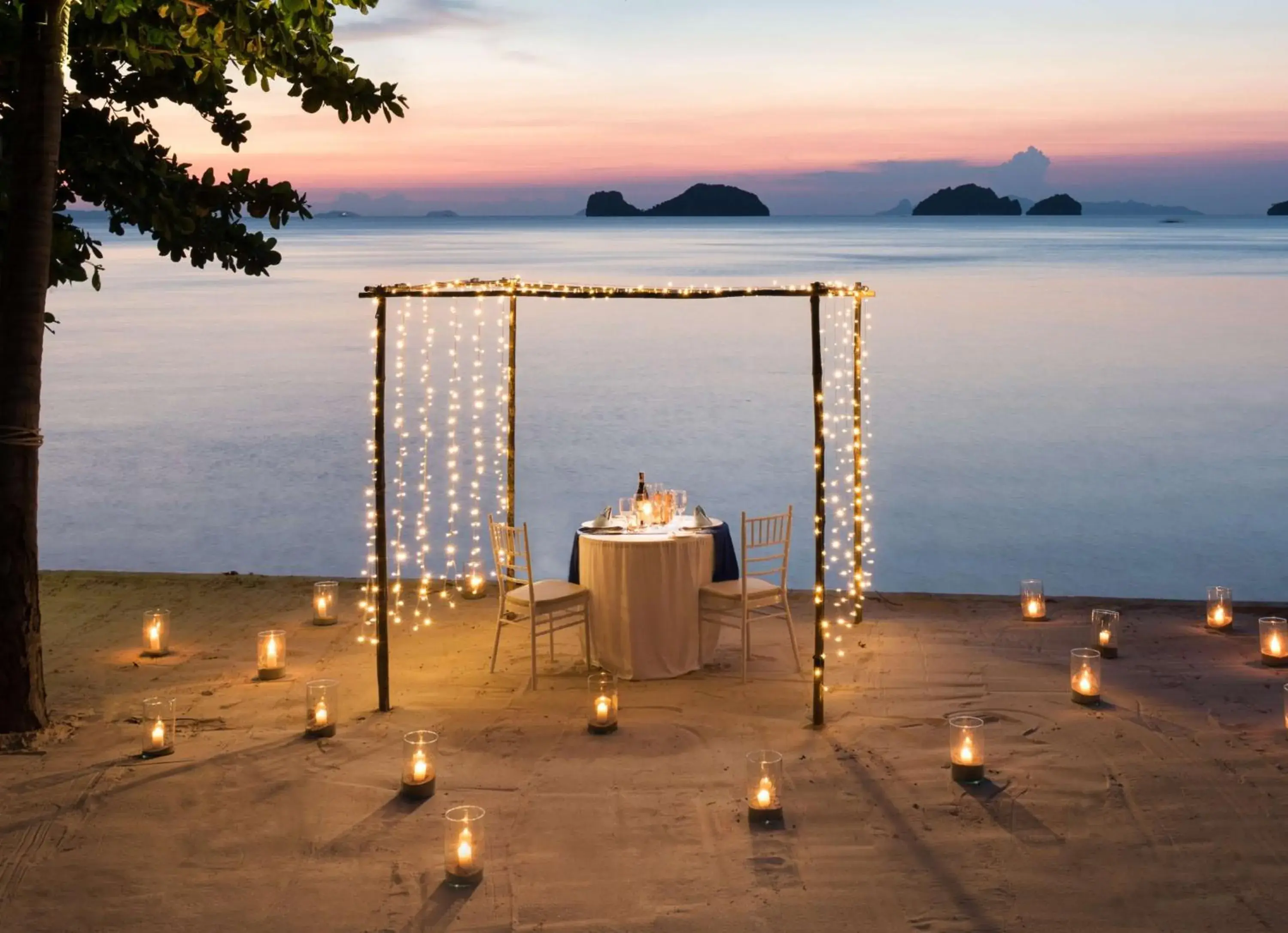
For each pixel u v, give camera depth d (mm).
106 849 5070
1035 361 26500
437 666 7852
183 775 5855
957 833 5129
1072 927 4367
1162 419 19750
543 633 7527
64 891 4715
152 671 7715
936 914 4477
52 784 5734
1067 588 11422
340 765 6004
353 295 47719
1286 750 5996
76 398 22562
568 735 6449
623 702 7043
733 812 5387
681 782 5762
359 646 8336
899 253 84625
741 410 20875
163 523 13891
